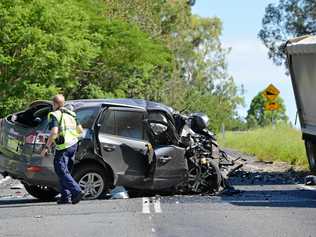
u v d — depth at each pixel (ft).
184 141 95.09
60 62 217.97
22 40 209.26
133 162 90.63
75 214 75.05
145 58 298.97
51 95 215.10
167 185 92.53
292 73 110.22
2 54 209.97
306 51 103.81
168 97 492.95
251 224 67.46
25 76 216.33
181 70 561.84
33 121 91.40
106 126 90.38
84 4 280.10
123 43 288.30
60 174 83.71
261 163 178.60
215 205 82.43
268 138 238.27
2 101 214.48
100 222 68.90
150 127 92.48
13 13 206.69
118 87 312.71
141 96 395.14
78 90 301.63
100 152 88.79
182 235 61.36
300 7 290.97
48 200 93.81
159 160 90.94
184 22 529.86
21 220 71.05
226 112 583.58
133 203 84.38
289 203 84.28
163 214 74.33
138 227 65.67
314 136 104.58
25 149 86.89
